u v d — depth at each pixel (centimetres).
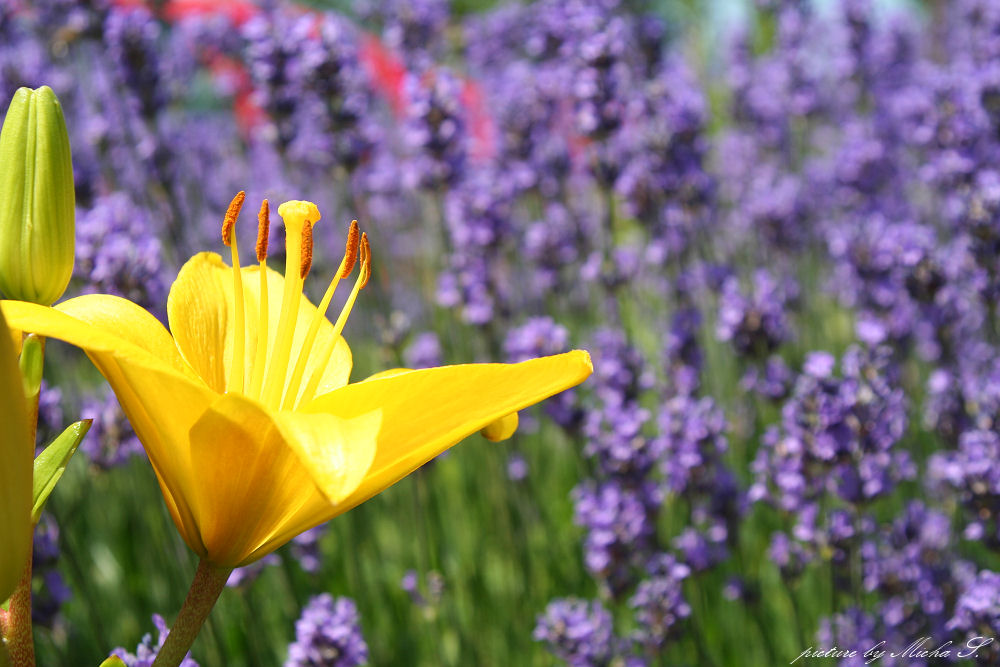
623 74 479
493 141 588
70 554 355
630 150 548
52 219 136
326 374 184
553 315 572
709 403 385
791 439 340
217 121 785
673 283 520
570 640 334
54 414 319
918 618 362
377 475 141
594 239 593
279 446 138
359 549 466
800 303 580
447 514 539
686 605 345
